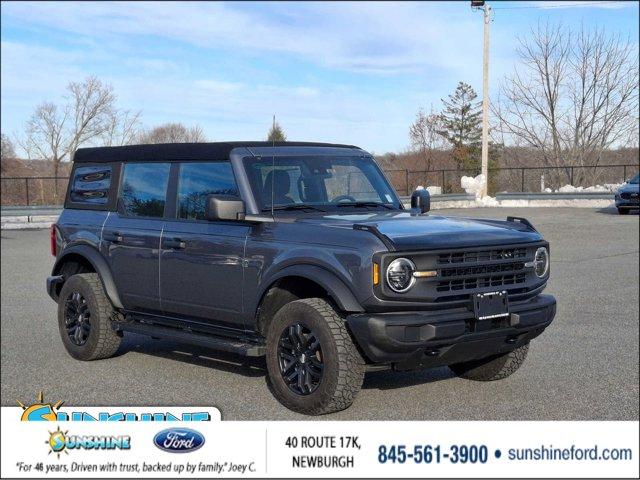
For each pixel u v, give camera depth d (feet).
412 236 19.48
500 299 19.99
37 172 129.29
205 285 22.84
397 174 124.67
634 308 36.09
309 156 23.91
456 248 19.52
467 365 23.80
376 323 18.65
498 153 154.30
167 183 24.82
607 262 53.52
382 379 24.22
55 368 26.12
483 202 119.65
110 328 26.43
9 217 92.17
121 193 26.50
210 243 22.65
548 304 21.12
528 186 152.35
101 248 26.45
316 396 19.71
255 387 23.32
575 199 118.83
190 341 23.32
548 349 27.94
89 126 124.88
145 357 27.53
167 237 24.03
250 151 23.09
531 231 21.93
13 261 59.41
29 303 40.29
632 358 26.45
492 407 21.13
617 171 151.12
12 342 30.53
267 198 22.33
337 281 19.48
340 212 23.07
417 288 19.01
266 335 21.61
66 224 28.12
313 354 20.01
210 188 23.41
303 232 20.62
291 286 21.49
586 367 25.31
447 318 19.07
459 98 135.33
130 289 25.43
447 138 135.95
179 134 91.15
